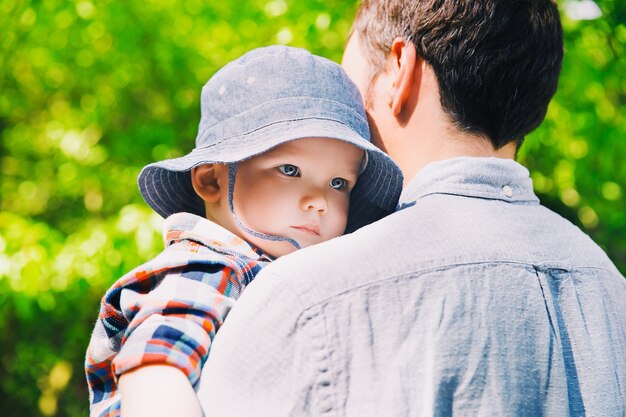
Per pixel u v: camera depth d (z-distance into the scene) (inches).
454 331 46.4
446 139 57.2
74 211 243.3
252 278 58.4
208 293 54.5
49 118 242.1
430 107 57.4
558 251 51.7
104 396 61.5
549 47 57.9
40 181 240.7
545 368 47.5
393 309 46.7
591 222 214.8
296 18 188.1
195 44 202.1
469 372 45.9
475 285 47.7
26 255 191.3
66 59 219.1
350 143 63.1
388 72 61.5
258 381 46.9
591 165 199.8
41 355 248.5
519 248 50.0
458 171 52.8
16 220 207.2
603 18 185.9
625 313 53.1
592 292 51.4
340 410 45.4
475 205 51.6
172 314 52.9
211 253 59.0
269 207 62.9
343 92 62.6
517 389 46.4
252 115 61.6
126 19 207.3
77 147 219.5
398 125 60.0
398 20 59.7
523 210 53.1
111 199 225.9
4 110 244.2
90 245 188.2
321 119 60.5
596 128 191.5
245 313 48.5
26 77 237.3
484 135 56.9
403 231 49.4
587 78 182.7
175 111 219.5
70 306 217.6
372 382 45.5
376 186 62.9
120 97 219.8
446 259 48.1
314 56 64.2
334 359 45.9
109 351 59.9
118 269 186.1
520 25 56.5
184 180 69.1
